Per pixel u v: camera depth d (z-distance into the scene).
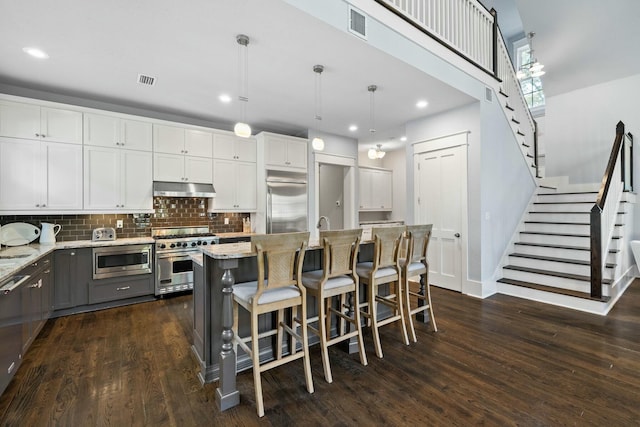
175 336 2.89
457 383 2.12
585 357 2.46
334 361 2.46
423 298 3.18
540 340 2.79
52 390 2.03
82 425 1.71
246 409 1.87
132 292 3.80
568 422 1.72
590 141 5.58
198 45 2.66
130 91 3.68
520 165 5.00
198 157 4.50
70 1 2.06
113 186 3.85
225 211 4.73
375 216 7.42
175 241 4.09
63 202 3.53
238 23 2.35
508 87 4.88
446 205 4.47
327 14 2.38
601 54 4.93
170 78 3.32
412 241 2.91
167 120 4.49
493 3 6.58
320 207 6.32
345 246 2.35
